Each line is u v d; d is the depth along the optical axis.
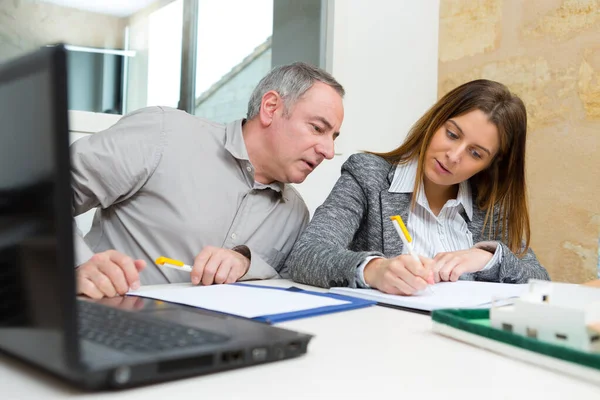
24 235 0.44
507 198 1.61
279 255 1.54
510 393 0.47
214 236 1.45
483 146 1.46
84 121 1.84
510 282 1.34
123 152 1.40
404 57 2.59
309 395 0.45
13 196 0.46
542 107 2.20
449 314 0.69
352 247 1.61
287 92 1.47
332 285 1.15
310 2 2.34
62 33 1.81
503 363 0.57
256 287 1.02
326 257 1.18
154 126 1.47
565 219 2.12
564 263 2.12
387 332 0.70
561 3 2.13
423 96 2.62
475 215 1.63
